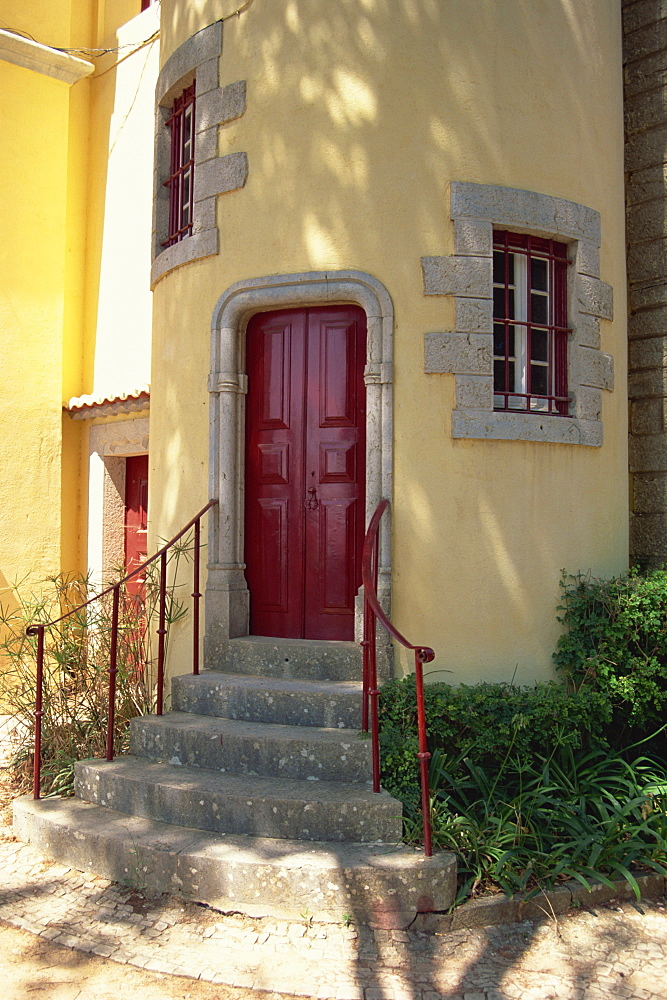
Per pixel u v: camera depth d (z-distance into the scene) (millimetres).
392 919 3875
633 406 6477
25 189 8656
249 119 5695
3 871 4465
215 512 5750
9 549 8375
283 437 5793
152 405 6484
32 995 3439
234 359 5773
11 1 8555
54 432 8766
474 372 5281
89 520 9016
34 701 5984
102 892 4211
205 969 3578
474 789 4734
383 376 5258
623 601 5254
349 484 5621
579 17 5781
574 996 3457
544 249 5715
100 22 9367
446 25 5352
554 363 5734
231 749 4750
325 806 4238
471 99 5355
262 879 3951
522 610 5340
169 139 6715
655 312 6359
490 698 4805
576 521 5590
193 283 6004
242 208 5707
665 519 6254
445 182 5312
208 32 5926
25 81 8672
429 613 5215
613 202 6020
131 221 8914
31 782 5527
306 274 5426
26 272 8641
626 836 4605
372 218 5344
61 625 6586
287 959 3658
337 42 5430
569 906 4141
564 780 4758
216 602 5688
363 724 4703
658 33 6367
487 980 3549
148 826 4480
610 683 5176
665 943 3898
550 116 5574
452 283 5266
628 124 6535
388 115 5344
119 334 8977
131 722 5168
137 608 6305
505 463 5359
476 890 4094
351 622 5586
